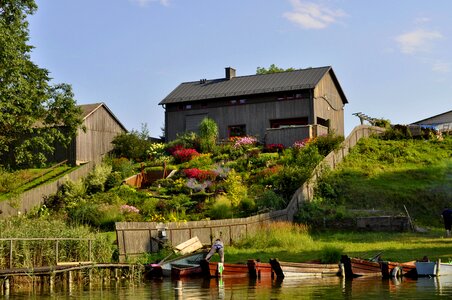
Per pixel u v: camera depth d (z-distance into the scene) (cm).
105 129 5644
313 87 5372
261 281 2242
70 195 4075
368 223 3584
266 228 3266
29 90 3759
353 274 2352
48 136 3975
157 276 2427
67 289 2080
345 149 4775
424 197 4034
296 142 4875
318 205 3831
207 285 2142
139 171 4822
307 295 1866
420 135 5306
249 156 4819
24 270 2047
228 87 5847
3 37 3434
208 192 4091
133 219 3478
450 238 3244
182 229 2881
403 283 2148
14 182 4153
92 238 2430
